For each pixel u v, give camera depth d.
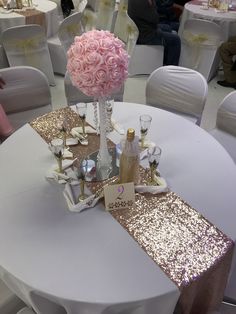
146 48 3.71
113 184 1.20
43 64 3.36
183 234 1.06
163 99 2.16
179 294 0.91
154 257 0.99
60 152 1.25
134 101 3.41
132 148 1.12
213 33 3.38
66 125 1.61
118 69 1.07
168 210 1.15
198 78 2.02
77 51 1.06
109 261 0.97
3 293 1.31
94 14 3.77
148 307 0.91
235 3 3.97
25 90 2.09
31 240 1.04
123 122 1.66
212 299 1.10
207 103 3.41
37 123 1.63
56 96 3.42
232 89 3.73
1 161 1.37
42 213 1.14
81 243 1.03
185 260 0.98
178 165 1.36
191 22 3.45
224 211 1.15
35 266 0.96
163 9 4.35
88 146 1.48
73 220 1.11
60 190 1.23
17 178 1.29
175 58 3.78
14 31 2.99
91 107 1.77
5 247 1.02
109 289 0.90
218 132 1.97
